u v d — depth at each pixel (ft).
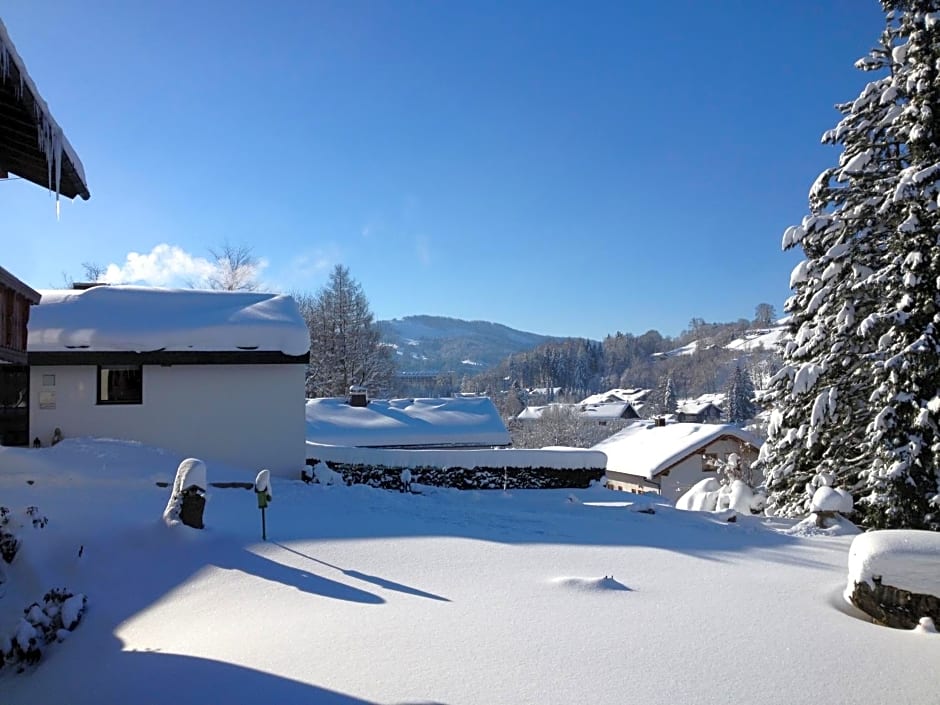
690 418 276.62
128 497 42.60
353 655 18.19
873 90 52.80
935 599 21.42
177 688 16.88
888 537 23.62
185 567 29.73
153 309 60.70
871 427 47.65
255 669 17.57
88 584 28.68
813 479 52.29
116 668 19.33
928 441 45.75
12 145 26.45
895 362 45.98
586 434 191.52
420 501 49.08
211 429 56.18
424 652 18.31
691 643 19.21
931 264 45.32
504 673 16.88
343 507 44.98
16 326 35.12
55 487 43.37
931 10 48.29
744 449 97.86
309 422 89.10
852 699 15.69
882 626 21.54
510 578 27.30
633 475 105.09
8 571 29.50
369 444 86.48
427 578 27.32
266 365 57.11
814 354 54.29
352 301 160.04
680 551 34.47
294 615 22.61
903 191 46.42
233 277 142.61
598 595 24.35
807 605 23.86
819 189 55.11
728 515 47.09
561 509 48.67
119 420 55.16
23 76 20.66
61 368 54.75
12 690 19.42
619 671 17.07
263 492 34.55
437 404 102.89
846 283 51.96
